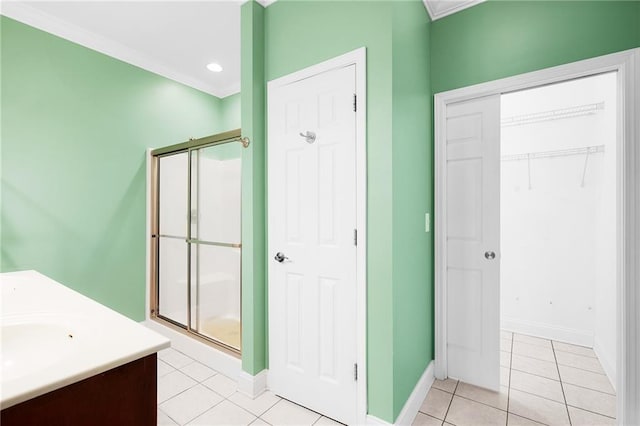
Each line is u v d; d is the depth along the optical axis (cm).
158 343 90
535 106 287
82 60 253
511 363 238
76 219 252
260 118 201
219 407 185
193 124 337
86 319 109
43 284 159
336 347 171
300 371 186
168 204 291
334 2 171
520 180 294
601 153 254
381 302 155
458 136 212
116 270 276
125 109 281
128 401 84
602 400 192
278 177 196
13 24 218
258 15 201
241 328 205
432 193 217
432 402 190
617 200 162
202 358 240
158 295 299
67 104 245
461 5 202
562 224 276
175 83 321
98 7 220
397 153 157
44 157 234
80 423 76
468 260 212
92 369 75
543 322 284
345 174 167
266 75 203
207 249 254
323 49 175
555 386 207
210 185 251
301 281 185
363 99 159
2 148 215
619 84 159
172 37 259
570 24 170
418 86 190
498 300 202
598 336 248
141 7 220
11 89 218
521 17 184
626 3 157
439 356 216
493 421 172
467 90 202
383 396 155
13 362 99
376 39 156
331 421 171
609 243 225
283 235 193
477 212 208
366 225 159
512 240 298
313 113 179
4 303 127
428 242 211
